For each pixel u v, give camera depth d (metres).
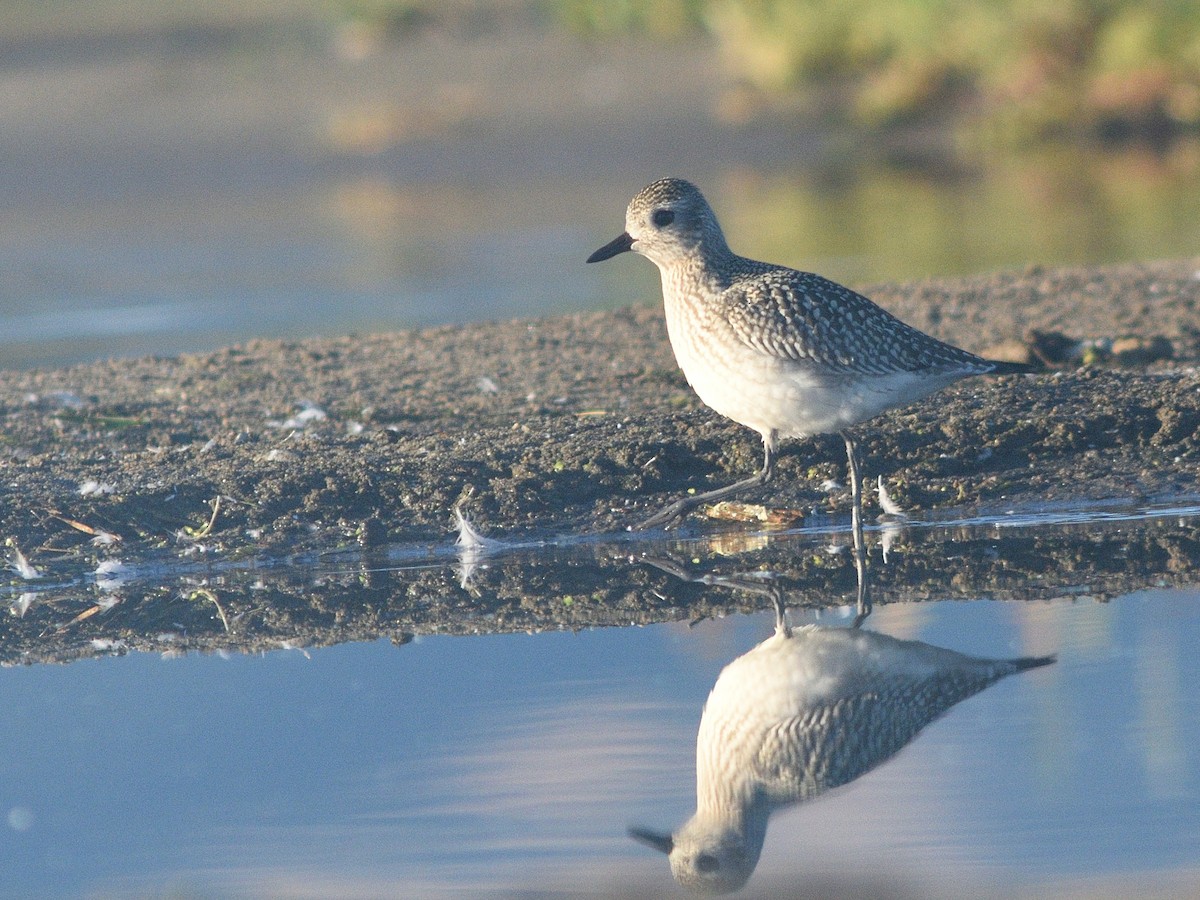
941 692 8.75
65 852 7.33
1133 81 35.31
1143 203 27.00
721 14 42.59
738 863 6.97
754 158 33.97
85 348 19.56
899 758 7.97
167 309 22.27
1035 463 12.50
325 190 32.44
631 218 11.48
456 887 6.87
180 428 13.99
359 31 49.00
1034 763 7.80
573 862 7.05
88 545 11.94
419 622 10.41
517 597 10.81
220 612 10.80
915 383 10.95
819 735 8.29
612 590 10.86
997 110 36.03
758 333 10.72
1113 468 12.34
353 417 14.11
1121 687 8.64
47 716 9.02
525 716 8.66
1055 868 6.79
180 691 9.34
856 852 7.05
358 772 8.05
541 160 34.12
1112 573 10.62
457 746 8.31
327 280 23.94
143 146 36.81
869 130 35.97
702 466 12.64
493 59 44.31
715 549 11.65
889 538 11.60
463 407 14.28
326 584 11.28
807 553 11.42
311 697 9.12
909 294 17.94
